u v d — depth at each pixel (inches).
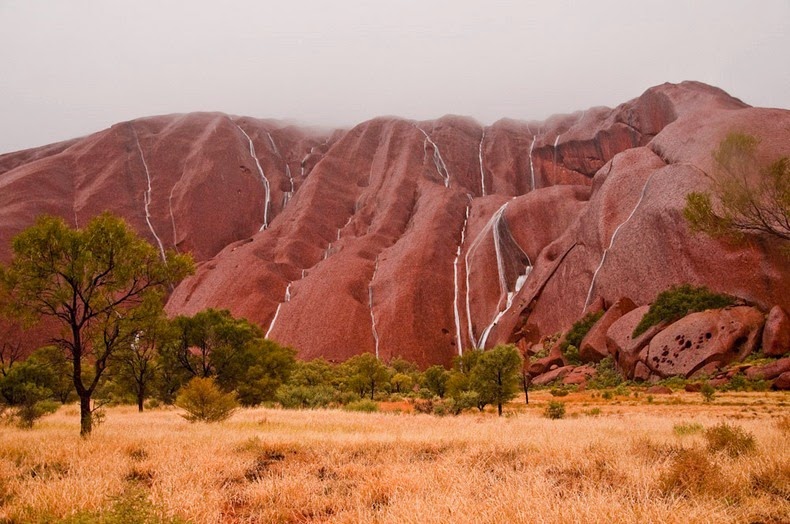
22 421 749.9
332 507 301.4
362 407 1185.4
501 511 246.8
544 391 2635.3
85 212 6894.7
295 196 7751.0
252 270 5679.1
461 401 1181.7
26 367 1368.1
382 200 7175.2
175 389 1505.9
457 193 6953.7
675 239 3065.9
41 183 6924.2
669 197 3267.7
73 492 315.0
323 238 6747.1
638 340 2679.6
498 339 4490.7
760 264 2539.4
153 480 359.6
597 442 459.8
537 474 330.3
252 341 1673.2
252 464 419.2
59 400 1748.3
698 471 298.7
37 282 663.1
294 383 1883.6
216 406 810.2
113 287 714.8
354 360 3228.3
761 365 2078.0
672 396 1802.4
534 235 5442.9
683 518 227.9
